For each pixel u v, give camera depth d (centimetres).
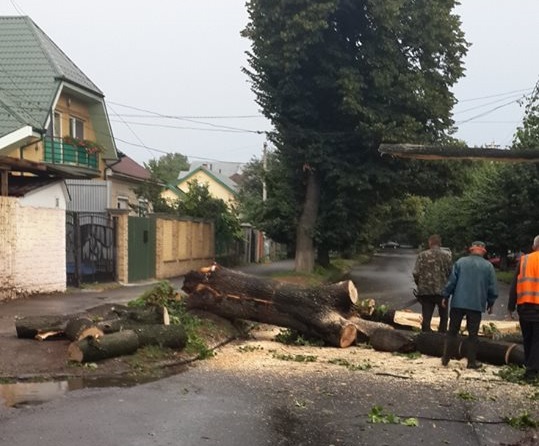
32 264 1448
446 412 630
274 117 2491
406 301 1881
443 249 1084
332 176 2397
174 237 2417
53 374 725
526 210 2542
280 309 1064
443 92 2500
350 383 754
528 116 2286
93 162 2491
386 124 2308
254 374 793
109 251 1916
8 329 977
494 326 1064
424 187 2508
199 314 1107
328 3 2205
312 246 2559
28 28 2373
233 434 543
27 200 1434
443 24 2398
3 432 523
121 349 805
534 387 743
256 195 4981
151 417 583
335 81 2312
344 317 1065
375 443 531
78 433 529
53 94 2144
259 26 2344
